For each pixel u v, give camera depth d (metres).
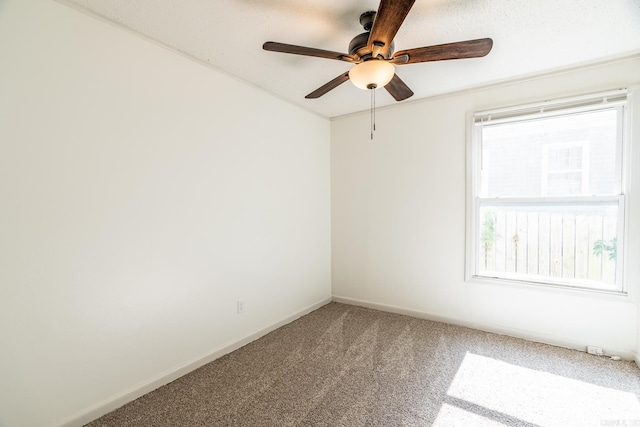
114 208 1.64
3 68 1.28
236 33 1.74
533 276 2.46
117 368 1.66
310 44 1.87
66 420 1.46
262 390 1.80
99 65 1.57
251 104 2.47
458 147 2.71
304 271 3.11
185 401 1.70
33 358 1.37
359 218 3.30
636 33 1.76
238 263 2.37
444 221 2.80
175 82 1.92
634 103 2.04
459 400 1.70
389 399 1.71
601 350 2.17
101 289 1.59
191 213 2.03
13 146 1.30
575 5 1.50
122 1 1.45
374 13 1.53
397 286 3.09
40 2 1.37
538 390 1.78
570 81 2.24
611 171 2.15
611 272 2.17
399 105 2.99
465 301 2.72
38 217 1.38
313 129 3.23
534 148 2.42
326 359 2.16
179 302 1.96
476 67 2.21
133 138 1.71
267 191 2.64
